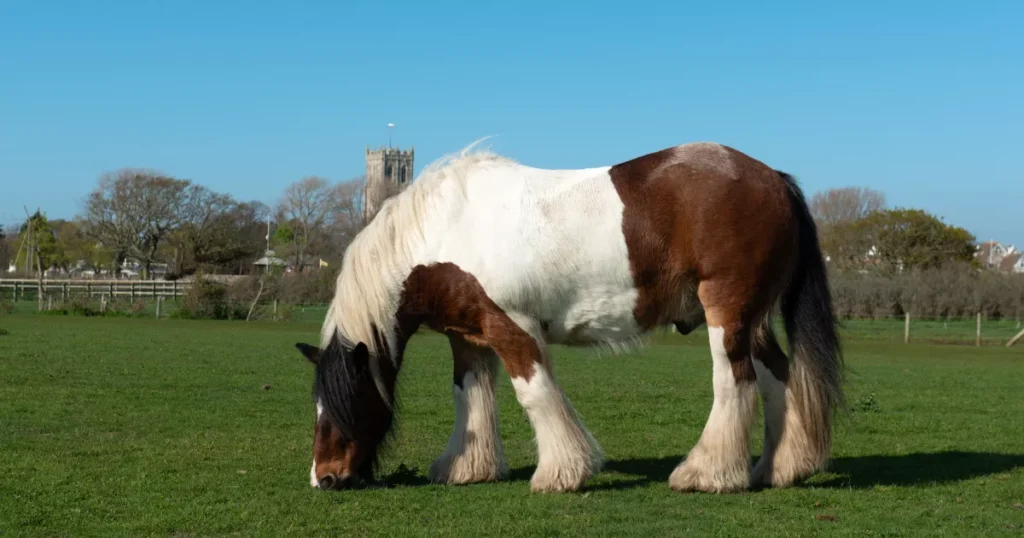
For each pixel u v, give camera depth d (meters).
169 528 6.05
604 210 7.04
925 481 7.84
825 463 7.31
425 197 7.35
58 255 81.69
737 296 6.95
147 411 11.84
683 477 7.15
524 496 7.09
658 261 7.07
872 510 6.66
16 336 25.50
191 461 8.49
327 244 83.69
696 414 12.47
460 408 7.86
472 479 7.70
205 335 28.70
